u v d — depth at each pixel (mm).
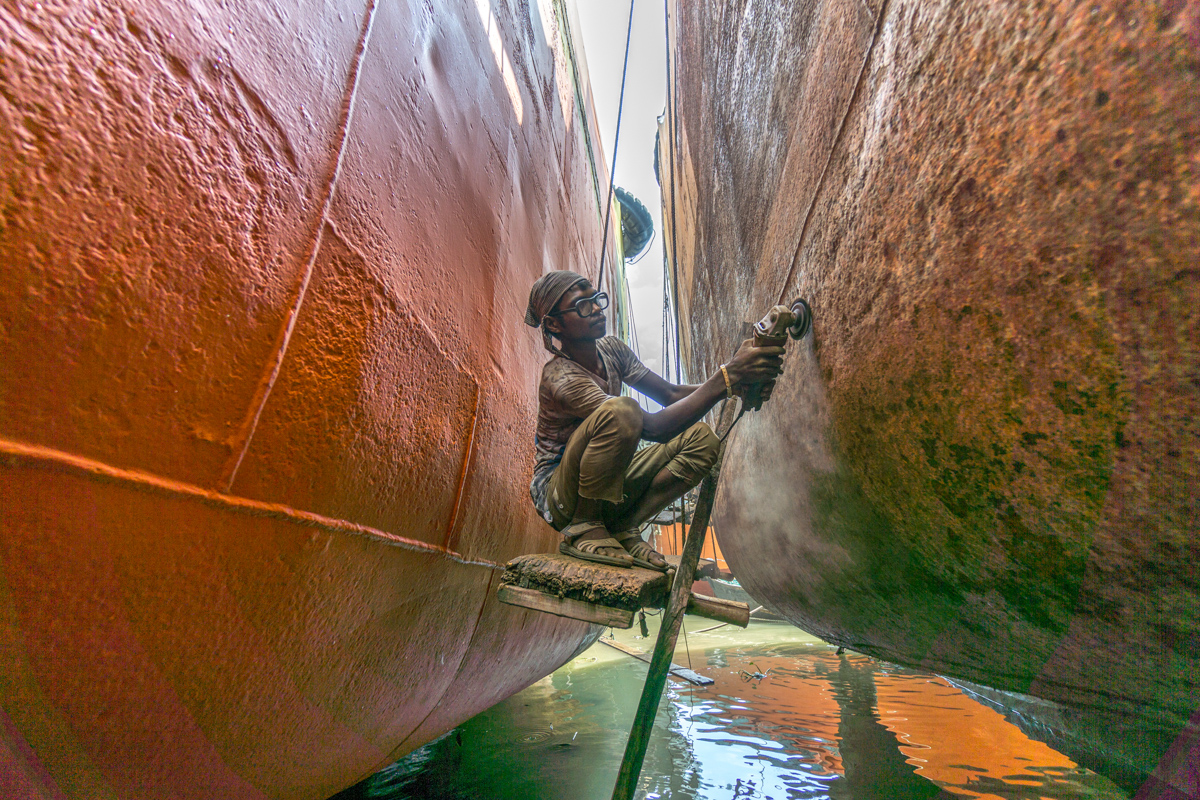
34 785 1125
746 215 2887
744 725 4738
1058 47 1003
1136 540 1104
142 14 1219
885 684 6238
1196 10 803
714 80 3391
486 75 3666
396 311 2119
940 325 1344
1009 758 3738
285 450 1561
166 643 1320
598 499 2238
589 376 2539
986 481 1365
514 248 3936
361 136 2012
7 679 1039
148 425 1207
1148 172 894
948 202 1278
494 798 3299
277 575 1579
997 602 1574
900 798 3203
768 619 12328
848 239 1695
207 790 1628
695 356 5316
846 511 1982
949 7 1262
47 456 1018
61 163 1042
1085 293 1021
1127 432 1034
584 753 4090
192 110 1321
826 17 1873
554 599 2088
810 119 2000
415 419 2254
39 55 1019
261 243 1499
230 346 1399
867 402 1664
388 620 2170
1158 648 1239
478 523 2939
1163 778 1661
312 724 1951
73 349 1065
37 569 1036
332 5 1944
